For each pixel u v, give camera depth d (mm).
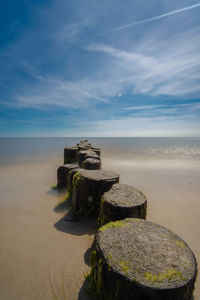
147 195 4910
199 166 10336
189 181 6570
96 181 2893
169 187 5730
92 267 1571
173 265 1237
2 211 3508
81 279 1784
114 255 1330
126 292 1162
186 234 2875
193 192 5184
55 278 1801
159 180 6707
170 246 1425
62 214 3324
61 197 4359
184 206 4090
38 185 5641
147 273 1170
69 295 1604
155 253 1346
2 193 4750
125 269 1205
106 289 1315
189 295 1206
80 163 6047
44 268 1935
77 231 2707
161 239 1509
